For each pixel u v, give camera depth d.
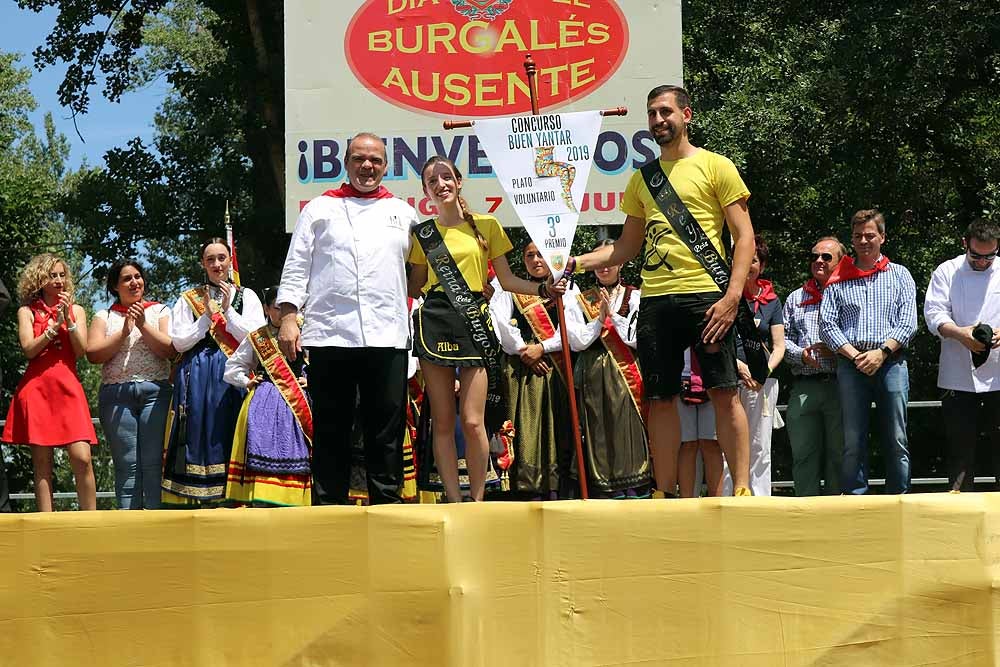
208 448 6.59
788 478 17.38
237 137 22.16
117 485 6.88
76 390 6.64
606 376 6.74
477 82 7.93
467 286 5.82
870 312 6.90
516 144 5.95
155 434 6.86
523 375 6.79
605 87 7.87
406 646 4.69
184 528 4.73
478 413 5.88
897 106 15.52
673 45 7.84
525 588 4.70
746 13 17.38
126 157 22.05
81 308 6.80
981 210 16.66
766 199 16.38
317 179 7.96
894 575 4.76
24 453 20.66
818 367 7.28
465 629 4.68
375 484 5.63
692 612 4.72
